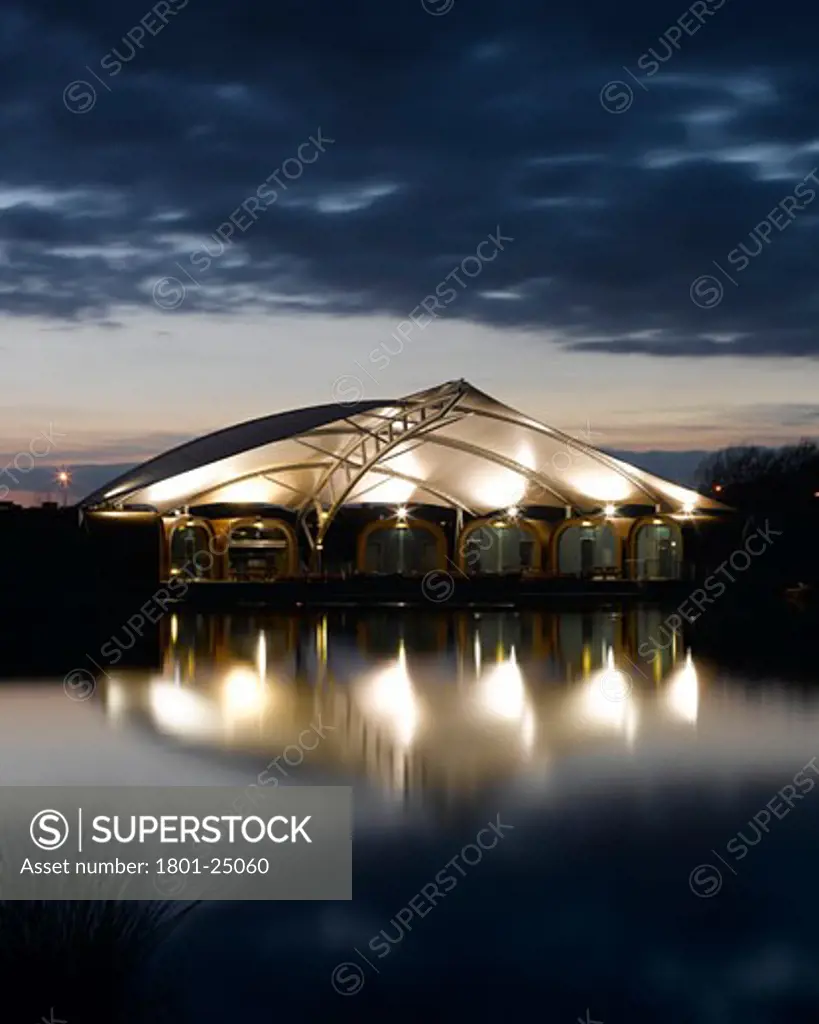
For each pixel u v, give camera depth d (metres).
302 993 12.19
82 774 20.19
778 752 21.84
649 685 30.08
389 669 33.12
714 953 13.12
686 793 18.97
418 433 57.38
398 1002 11.99
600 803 18.42
